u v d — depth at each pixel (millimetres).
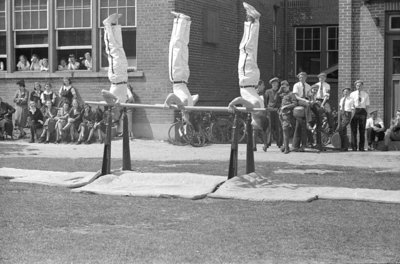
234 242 8055
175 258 7270
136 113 23750
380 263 7141
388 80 20922
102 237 8344
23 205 10602
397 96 20891
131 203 10867
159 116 23438
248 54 16000
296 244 7949
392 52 20875
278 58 31500
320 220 9391
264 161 16797
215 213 9961
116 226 9062
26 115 24609
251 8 15969
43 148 20859
